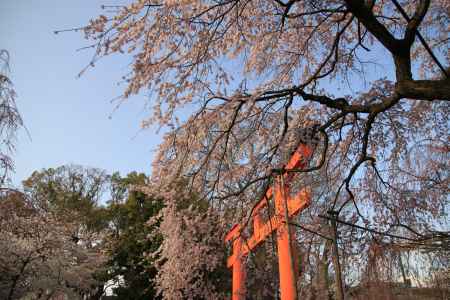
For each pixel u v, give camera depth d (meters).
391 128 5.95
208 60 4.75
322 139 5.46
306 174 6.29
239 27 5.02
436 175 5.96
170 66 4.33
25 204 6.36
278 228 6.39
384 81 5.55
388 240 5.44
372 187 6.25
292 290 6.48
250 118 5.41
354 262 5.86
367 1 3.83
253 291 9.50
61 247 14.09
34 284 13.14
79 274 15.73
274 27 5.57
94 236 19.53
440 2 5.85
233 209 5.90
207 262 6.21
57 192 21.95
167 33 4.24
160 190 5.87
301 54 6.00
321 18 5.82
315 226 6.58
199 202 5.75
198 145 5.36
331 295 7.39
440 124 5.95
